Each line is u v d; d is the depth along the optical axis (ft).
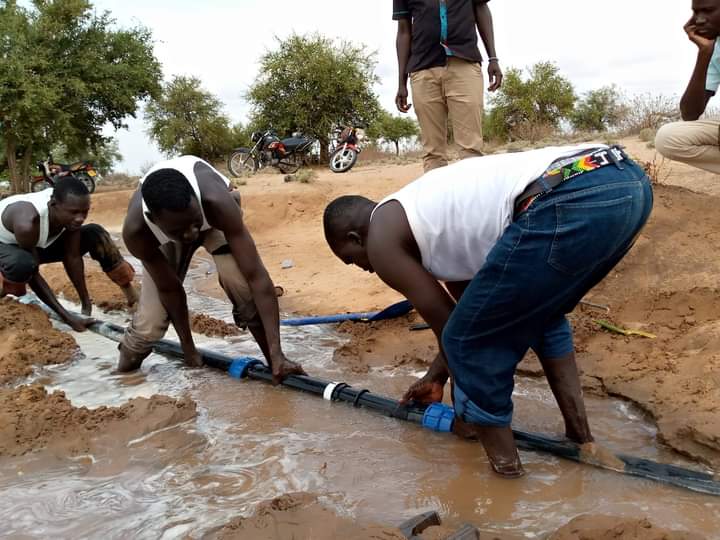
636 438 10.98
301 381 13.76
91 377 15.37
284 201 34.73
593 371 13.30
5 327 17.48
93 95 74.08
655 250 17.07
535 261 7.95
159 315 14.88
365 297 20.36
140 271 29.71
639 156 28.60
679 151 17.34
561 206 7.84
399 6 20.11
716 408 10.69
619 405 12.30
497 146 57.16
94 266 28.78
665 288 15.74
